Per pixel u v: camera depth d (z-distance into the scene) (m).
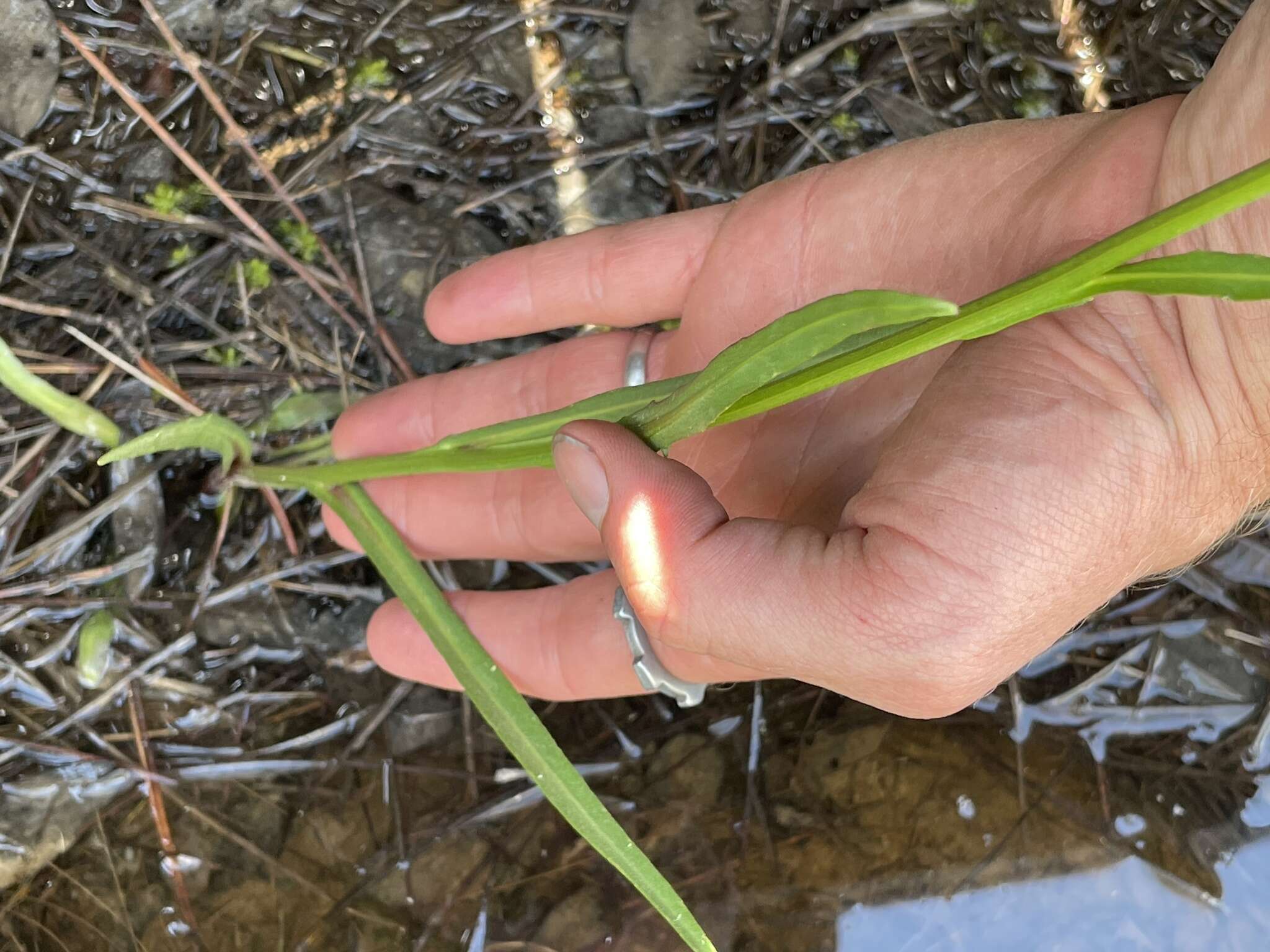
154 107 0.26
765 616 0.18
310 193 0.27
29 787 0.25
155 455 0.26
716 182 0.28
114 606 0.26
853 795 0.27
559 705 0.28
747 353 0.16
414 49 0.27
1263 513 0.22
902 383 0.21
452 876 0.26
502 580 0.28
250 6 0.26
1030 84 0.28
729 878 0.26
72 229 0.25
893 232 0.22
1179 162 0.18
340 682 0.27
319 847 0.26
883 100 0.28
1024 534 0.17
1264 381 0.17
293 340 0.27
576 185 0.28
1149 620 0.28
